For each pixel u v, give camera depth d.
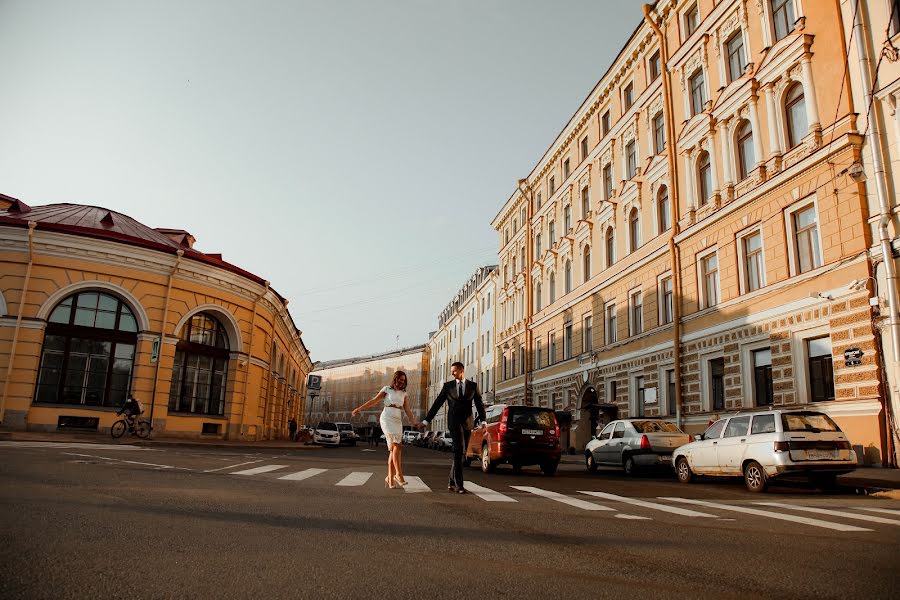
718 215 19.56
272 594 3.54
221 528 5.39
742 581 4.10
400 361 95.69
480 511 7.15
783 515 7.46
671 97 23.05
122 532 5.01
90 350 24.50
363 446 45.59
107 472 9.59
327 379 118.50
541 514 7.06
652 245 23.98
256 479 10.05
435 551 4.81
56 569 3.84
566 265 33.94
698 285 20.80
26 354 22.95
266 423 34.91
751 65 18.33
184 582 3.71
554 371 34.53
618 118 28.08
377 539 5.20
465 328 62.22
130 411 22.73
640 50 25.97
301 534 5.28
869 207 14.23
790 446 10.89
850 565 4.61
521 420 15.16
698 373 20.48
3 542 4.43
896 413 13.19
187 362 27.23
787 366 16.36
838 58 15.33
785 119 17.23
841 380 14.54
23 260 23.39
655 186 24.02
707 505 8.59
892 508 8.55
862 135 14.52
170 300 26.17
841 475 11.98
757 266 18.23
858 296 14.23
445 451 41.72
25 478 8.14
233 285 28.91
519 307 42.16
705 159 21.14
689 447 13.51
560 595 3.70
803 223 16.45
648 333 23.84
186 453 16.67
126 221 29.58
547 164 37.41
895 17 13.94
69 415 23.56
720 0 20.16
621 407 26.06
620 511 7.57
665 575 4.23
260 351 31.39
